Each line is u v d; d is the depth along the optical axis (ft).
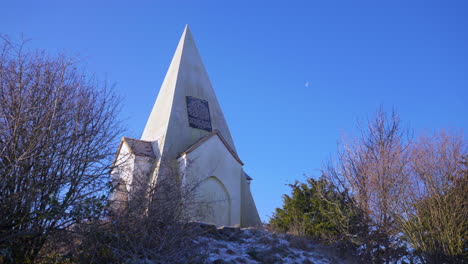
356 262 59.72
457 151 67.36
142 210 38.06
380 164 68.59
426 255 60.29
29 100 32.04
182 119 76.33
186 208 44.96
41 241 33.22
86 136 34.63
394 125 76.38
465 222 61.82
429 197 63.82
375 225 64.54
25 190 30.94
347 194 70.69
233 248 49.26
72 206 33.35
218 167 71.51
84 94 36.55
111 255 34.47
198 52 90.07
